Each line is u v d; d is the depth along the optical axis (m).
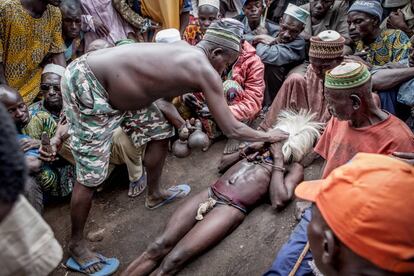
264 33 4.30
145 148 2.94
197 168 3.47
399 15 3.59
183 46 2.37
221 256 2.54
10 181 0.78
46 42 3.41
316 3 4.00
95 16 3.95
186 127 3.29
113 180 3.44
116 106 2.45
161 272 2.48
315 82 3.12
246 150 2.93
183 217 2.64
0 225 0.95
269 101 4.04
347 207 1.01
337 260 1.04
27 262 1.00
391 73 2.85
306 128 2.93
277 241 2.54
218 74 2.50
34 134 3.03
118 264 2.71
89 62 2.34
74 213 2.58
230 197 2.65
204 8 3.63
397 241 0.94
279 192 2.68
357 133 2.17
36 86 3.49
